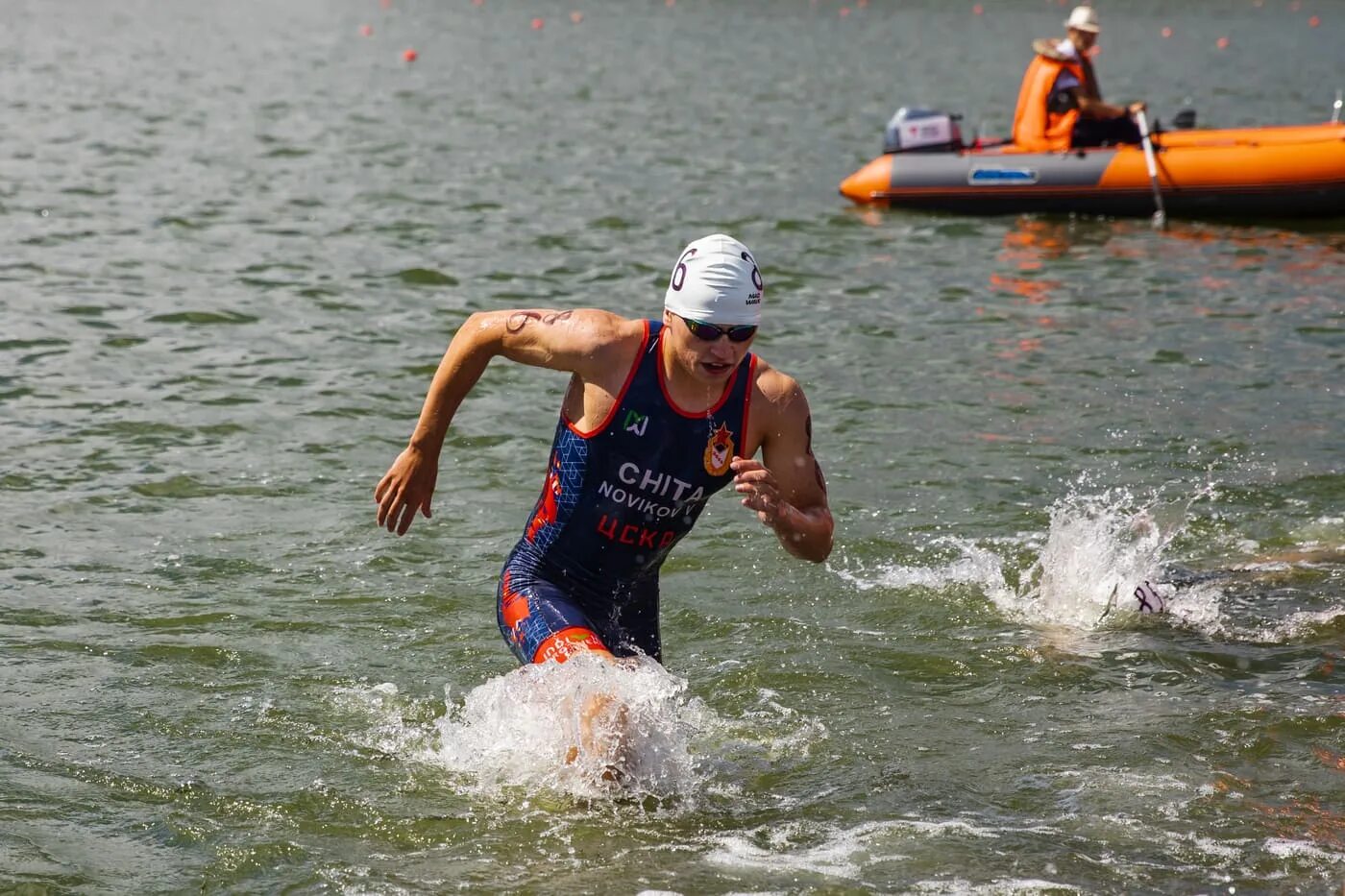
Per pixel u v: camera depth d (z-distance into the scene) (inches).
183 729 225.5
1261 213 719.1
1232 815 204.1
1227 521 331.0
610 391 203.6
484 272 583.2
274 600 277.9
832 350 480.7
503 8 2260.1
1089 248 660.1
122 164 807.1
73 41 1572.3
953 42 1812.3
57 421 382.0
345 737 225.5
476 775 212.8
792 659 259.6
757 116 1099.3
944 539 318.0
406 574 293.0
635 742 208.1
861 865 189.6
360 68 1395.2
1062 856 192.4
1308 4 2650.1
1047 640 270.2
